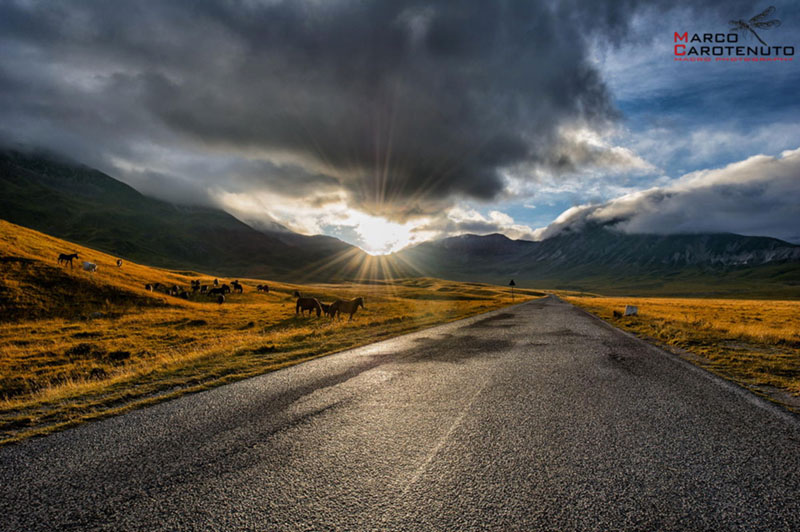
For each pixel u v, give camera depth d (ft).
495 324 65.36
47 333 61.46
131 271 178.09
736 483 11.20
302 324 77.05
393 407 19.03
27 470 12.75
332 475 12.09
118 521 9.89
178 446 14.57
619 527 9.21
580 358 32.30
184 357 35.76
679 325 60.08
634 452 13.35
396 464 12.74
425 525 9.47
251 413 18.52
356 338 48.42
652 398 20.03
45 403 21.21
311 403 19.99
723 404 18.92
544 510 9.96
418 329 58.44
